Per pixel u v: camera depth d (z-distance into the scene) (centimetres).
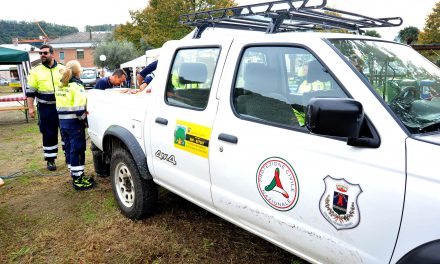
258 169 221
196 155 270
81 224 368
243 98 242
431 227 145
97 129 419
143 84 460
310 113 163
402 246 155
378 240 163
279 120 217
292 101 212
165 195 423
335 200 179
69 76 433
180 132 283
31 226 369
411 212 151
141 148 340
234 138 236
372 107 172
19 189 481
